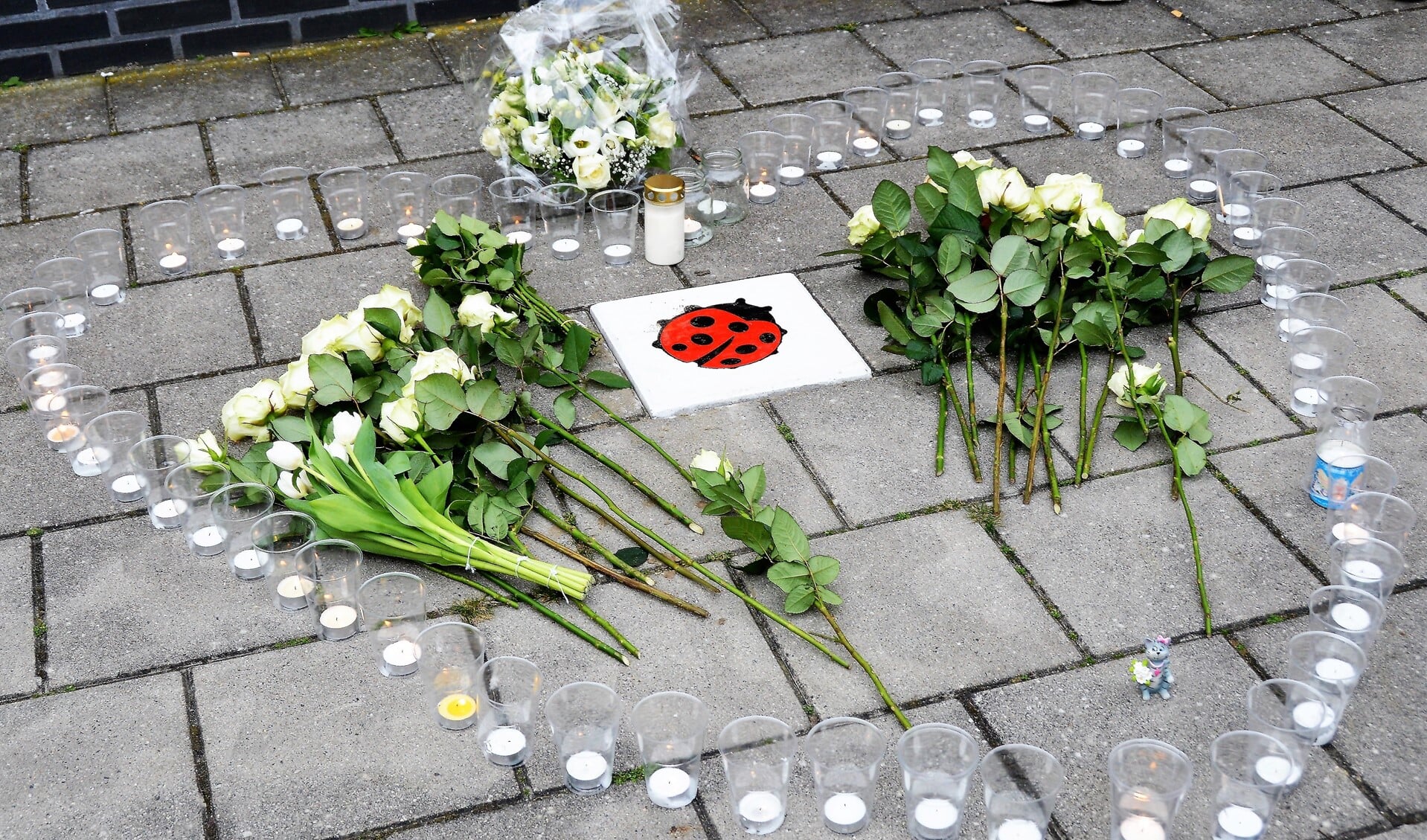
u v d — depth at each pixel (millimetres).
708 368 3496
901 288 3846
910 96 4848
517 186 4227
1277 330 3629
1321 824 2271
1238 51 5309
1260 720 2348
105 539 2998
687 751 2324
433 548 2807
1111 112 4844
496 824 2322
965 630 2709
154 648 2705
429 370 3057
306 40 5531
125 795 2389
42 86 5199
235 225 4094
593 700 2340
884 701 2545
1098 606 2760
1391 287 3814
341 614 2730
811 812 2336
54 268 3855
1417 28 5430
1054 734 2471
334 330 3176
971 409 3240
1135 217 4188
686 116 4496
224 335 3730
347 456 2830
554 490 3104
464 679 2504
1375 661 2598
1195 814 2293
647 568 2879
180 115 4984
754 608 2773
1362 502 2781
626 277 3947
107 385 3527
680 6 5805
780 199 4355
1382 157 4492
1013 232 3561
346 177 4184
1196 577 2826
